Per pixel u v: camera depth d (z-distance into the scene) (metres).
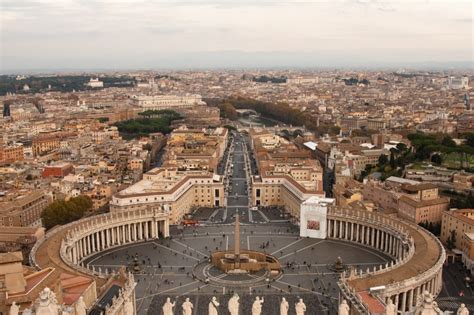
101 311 146.25
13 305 111.06
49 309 101.25
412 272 192.00
